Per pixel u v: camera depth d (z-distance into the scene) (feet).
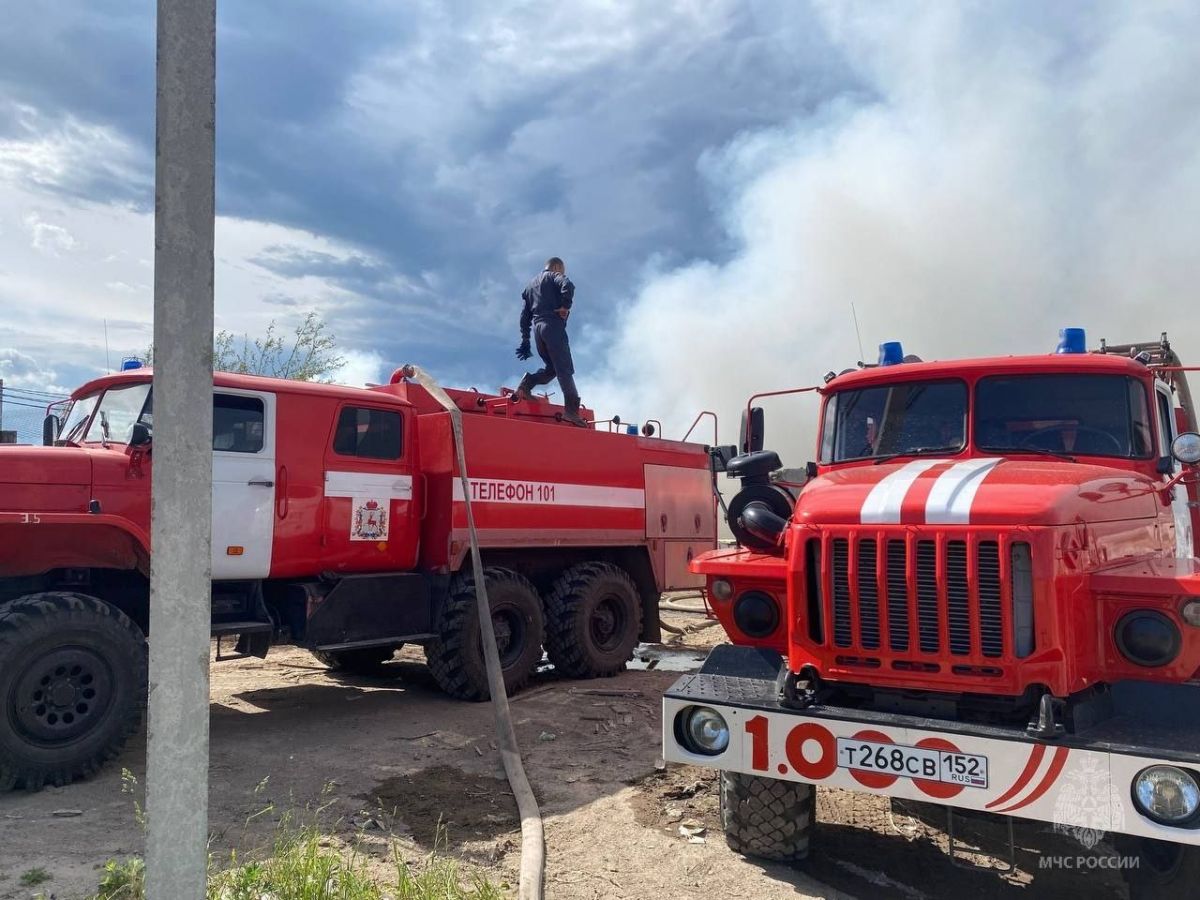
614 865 13.19
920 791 11.07
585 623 27.32
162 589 6.36
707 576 14.83
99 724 16.81
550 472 26.86
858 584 12.05
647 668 30.45
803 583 12.58
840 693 12.71
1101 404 14.90
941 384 15.96
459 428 23.53
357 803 15.78
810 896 12.21
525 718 22.29
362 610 22.34
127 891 11.38
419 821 15.03
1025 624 11.05
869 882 12.93
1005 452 15.02
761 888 12.42
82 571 18.99
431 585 24.11
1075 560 11.30
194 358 6.52
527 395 29.60
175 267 6.46
